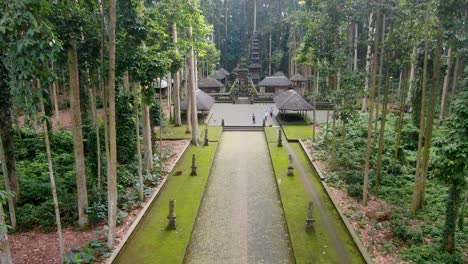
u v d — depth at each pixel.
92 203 14.36
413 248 11.88
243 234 14.17
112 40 11.03
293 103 35.53
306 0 22.55
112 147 11.61
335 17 19.61
